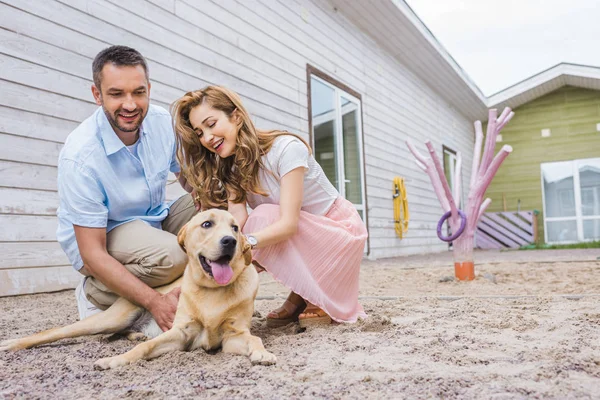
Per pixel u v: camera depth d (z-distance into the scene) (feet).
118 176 8.77
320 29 29.84
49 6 14.93
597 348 6.56
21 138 14.16
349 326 8.39
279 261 8.49
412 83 44.50
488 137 17.76
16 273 13.97
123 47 8.14
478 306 10.69
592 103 53.57
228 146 8.54
